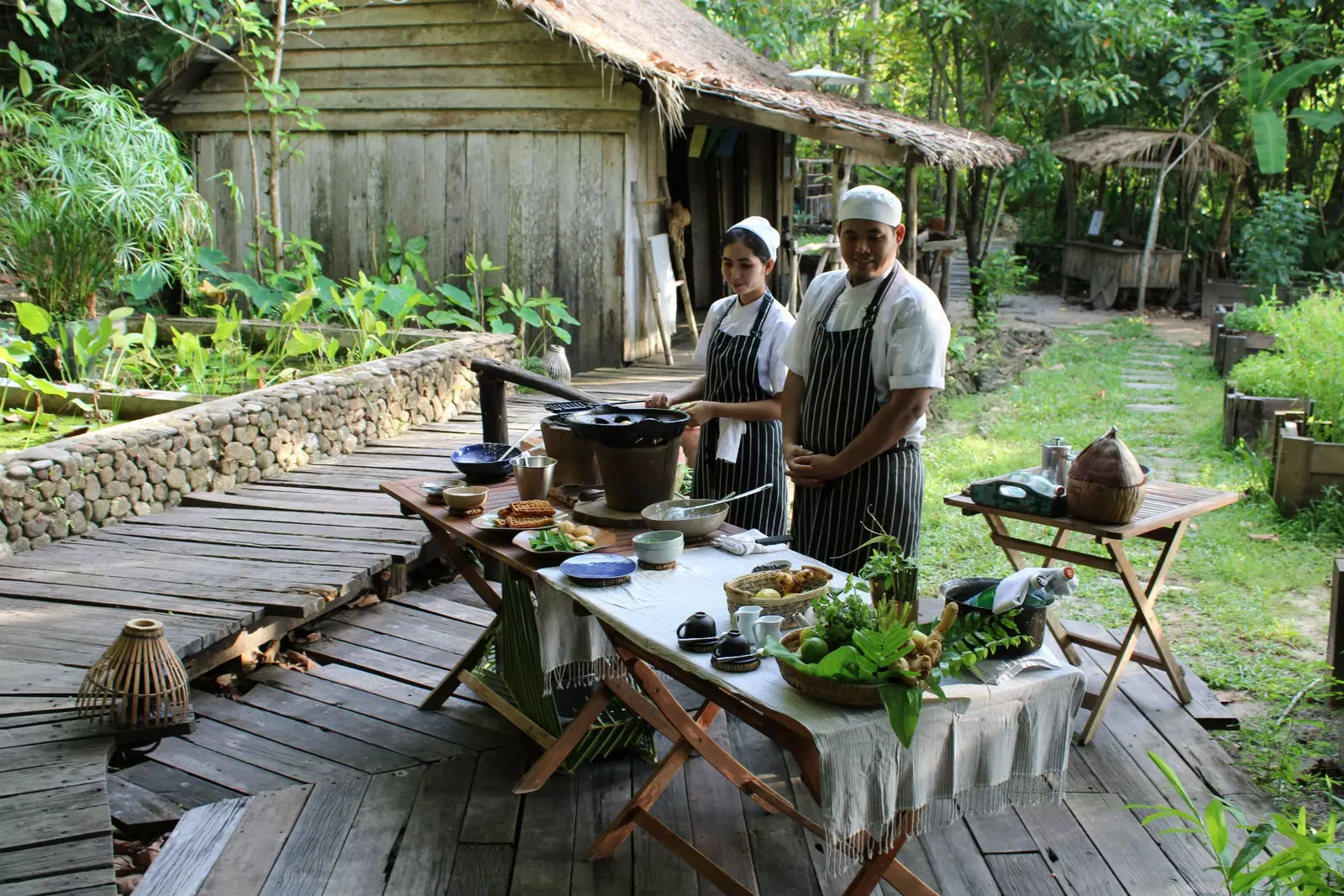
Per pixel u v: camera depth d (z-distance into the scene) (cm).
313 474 640
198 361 746
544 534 323
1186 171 1659
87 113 996
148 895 299
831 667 229
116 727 352
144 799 349
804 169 1820
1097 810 349
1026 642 255
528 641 357
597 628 340
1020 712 254
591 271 943
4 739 344
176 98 1044
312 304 925
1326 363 765
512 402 828
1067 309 1738
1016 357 1301
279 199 1035
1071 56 1747
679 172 1176
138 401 711
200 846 323
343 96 991
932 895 269
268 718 408
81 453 532
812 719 231
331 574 476
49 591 454
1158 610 533
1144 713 416
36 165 902
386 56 970
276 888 305
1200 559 607
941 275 1394
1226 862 310
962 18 1703
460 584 553
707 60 1124
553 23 831
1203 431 908
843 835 230
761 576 288
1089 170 1981
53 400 722
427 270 991
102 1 939
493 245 968
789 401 388
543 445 416
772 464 414
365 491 603
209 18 1109
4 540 498
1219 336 1181
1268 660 472
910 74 2064
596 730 365
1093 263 1752
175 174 909
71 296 881
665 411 355
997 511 405
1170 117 1912
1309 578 578
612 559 311
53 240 868
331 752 382
